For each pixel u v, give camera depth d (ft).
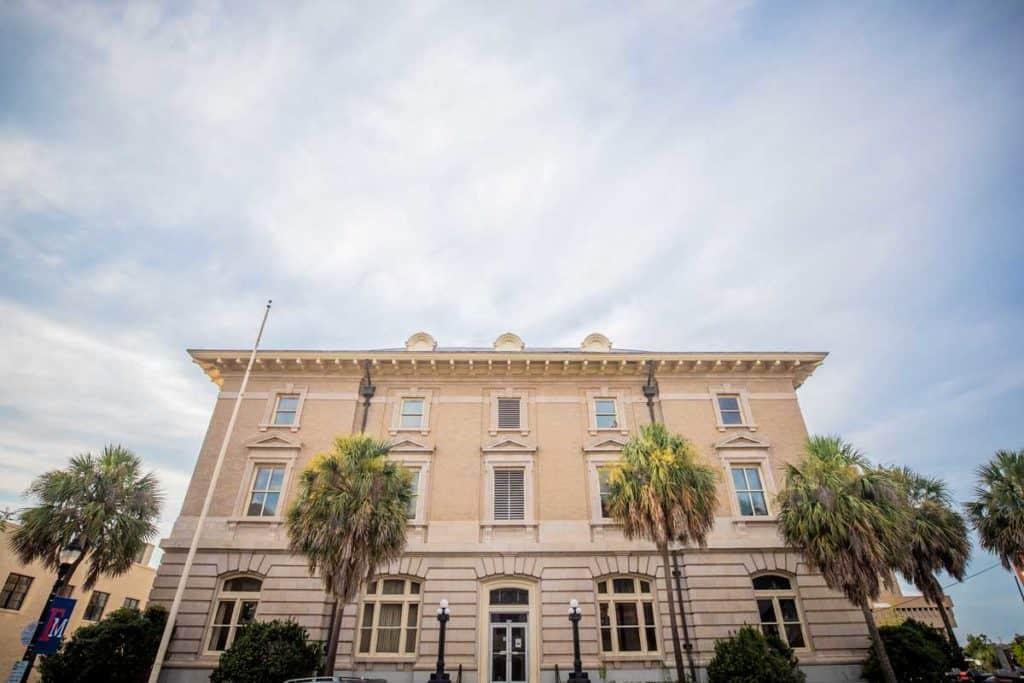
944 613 73.10
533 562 72.38
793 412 84.58
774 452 81.30
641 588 72.59
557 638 68.13
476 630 68.33
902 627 68.49
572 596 70.49
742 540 73.72
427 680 65.21
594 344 95.14
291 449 80.23
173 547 72.28
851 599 57.16
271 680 56.59
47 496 62.80
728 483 78.59
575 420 83.66
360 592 70.85
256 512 76.43
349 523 53.36
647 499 57.98
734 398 86.63
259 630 61.11
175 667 64.85
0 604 83.15
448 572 71.61
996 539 71.26
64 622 50.55
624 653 67.87
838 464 60.59
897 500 59.47
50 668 56.13
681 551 72.95
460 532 74.38
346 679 50.31
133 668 59.88
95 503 62.80
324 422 82.69
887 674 53.83
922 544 73.10
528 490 78.02
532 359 85.61
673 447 62.39
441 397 85.30
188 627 67.36
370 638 68.95
